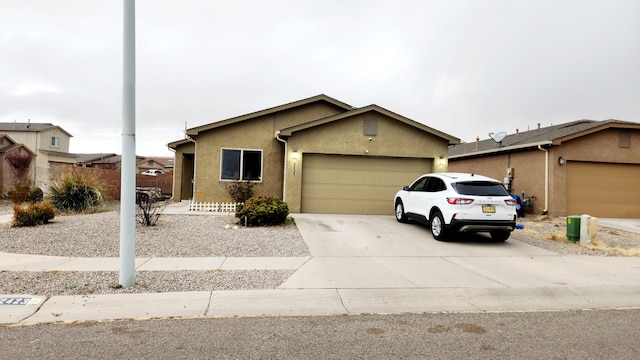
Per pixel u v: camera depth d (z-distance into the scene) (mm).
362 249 8906
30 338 4070
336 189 14648
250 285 5996
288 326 4570
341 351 3865
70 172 15375
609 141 16328
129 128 5754
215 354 3738
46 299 5211
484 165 21062
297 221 12398
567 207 16047
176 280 6148
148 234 9703
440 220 9891
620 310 5441
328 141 14445
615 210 16391
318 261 7684
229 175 15547
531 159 17172
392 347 3988
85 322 4582
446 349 3959
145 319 4727
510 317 5055
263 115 15844
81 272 6477
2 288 5566
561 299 5867
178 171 20125
